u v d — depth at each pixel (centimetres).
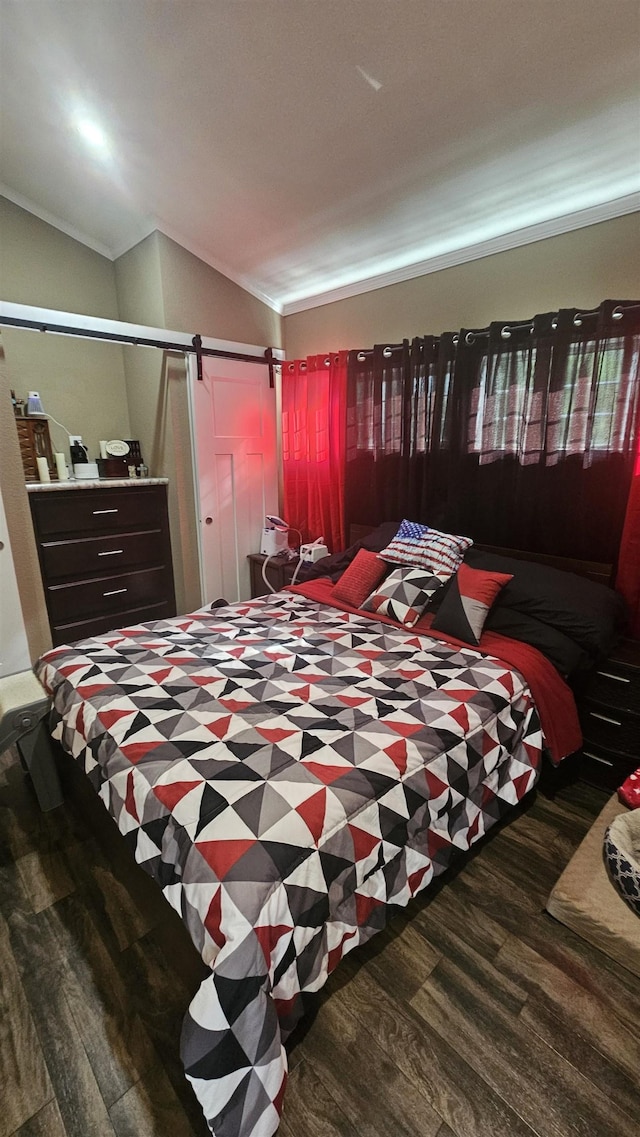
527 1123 108
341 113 189
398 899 133
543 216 224
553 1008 130
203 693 167
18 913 155
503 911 156
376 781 130
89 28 175
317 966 112
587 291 219
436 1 143
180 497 338
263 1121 94
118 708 156
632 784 174
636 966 135
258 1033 94
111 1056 119
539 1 139
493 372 246
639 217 201
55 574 302
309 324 351
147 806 124
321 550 329
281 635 219
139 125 217
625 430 211
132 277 325
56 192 286
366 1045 121
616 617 211
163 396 327
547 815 195
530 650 201
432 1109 110
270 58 171
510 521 254
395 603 231
